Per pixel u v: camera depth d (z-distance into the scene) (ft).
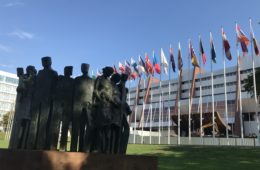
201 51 153.79
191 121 195.72
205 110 289.53
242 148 102.99
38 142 29.09
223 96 282.97
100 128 31.68
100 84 33.01
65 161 26.37
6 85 342.23
